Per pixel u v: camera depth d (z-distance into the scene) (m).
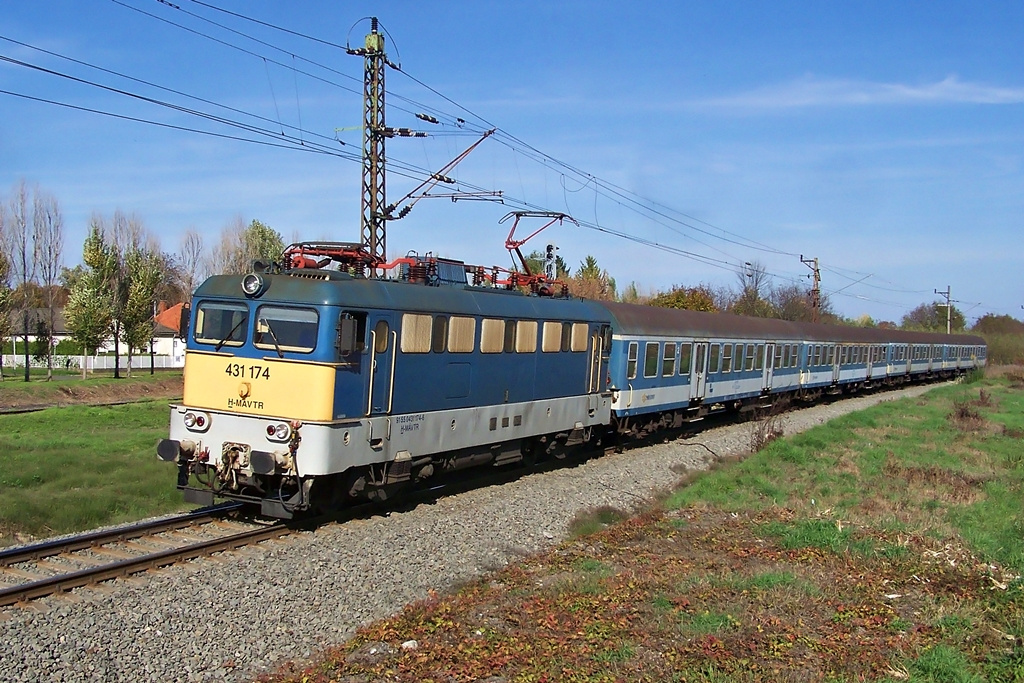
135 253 47.19
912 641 8.14
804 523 12.88
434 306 13.50
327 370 11.44
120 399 37.66
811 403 35.84
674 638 8.06
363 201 24.47
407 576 10.14
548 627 8.27
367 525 12.21
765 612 8.88
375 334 12.26
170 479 14.82
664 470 18.31
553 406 17.11
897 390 46.72
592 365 18.53
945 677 7.24
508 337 15.48
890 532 12.39
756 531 12.61
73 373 51.50
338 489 12.32
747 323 28.88
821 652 7.81
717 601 9.16
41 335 47.94
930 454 21.08
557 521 13.39
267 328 11.73
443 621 8.37
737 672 7.25
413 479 13.91
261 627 8.23
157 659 7.36
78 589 8.88
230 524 11.93
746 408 29.03
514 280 17.52
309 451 11.35
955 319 104.88
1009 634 8.33
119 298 47.19
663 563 10.80
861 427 26.42
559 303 17.41
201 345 12.09
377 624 8.40
